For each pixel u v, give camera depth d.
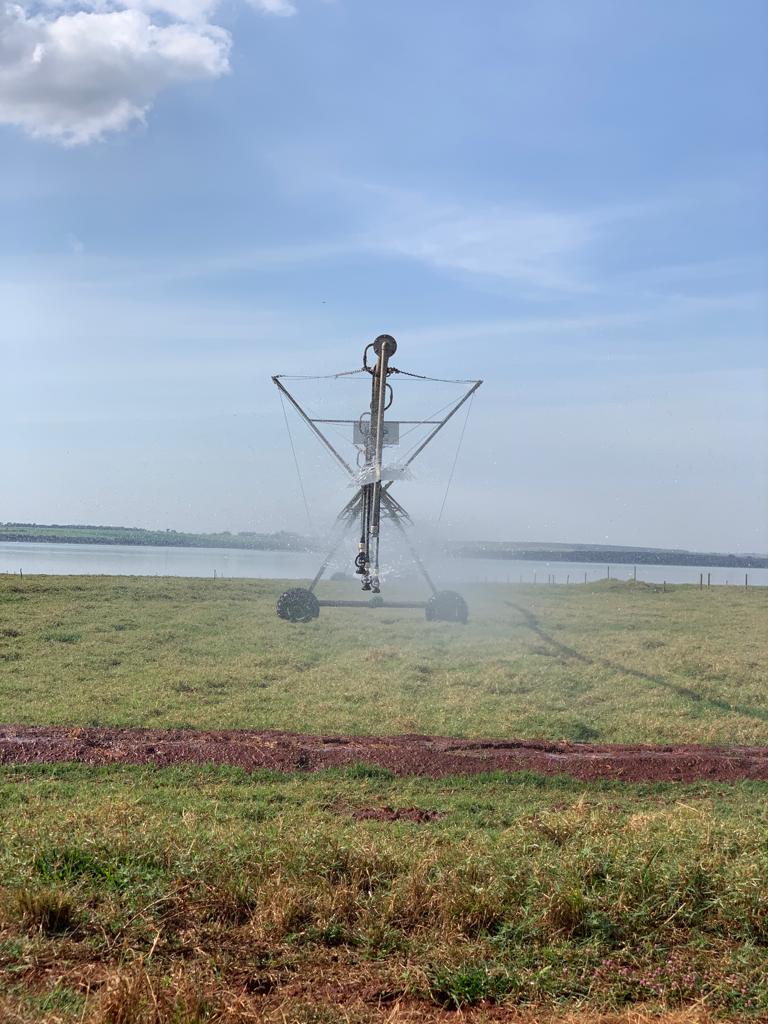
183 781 10.73
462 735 13.34
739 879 6.59
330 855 7.05
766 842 7.58
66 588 29.56
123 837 7.21
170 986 5.13
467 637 22.91
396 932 6.04
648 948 5.97
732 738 13.51
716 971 5.70
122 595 28.61
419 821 9.27
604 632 24.56
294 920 6.18
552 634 23.89
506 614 27.59
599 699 16.17
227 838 7.59
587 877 6.69
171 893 6.33
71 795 9.91
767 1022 5.20
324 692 16.16
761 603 32.25
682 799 10.45
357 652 20.39
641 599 33.12
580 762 11.77
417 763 11.55
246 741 12.40
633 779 11.27
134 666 18.27
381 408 20.33
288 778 10.98
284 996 5.35
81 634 21.64
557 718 14.34
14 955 5.55
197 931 6.00
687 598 33.59
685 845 7.48
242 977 5.54
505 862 6.97
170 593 29.50
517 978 5.57
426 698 15.88
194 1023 4.76
